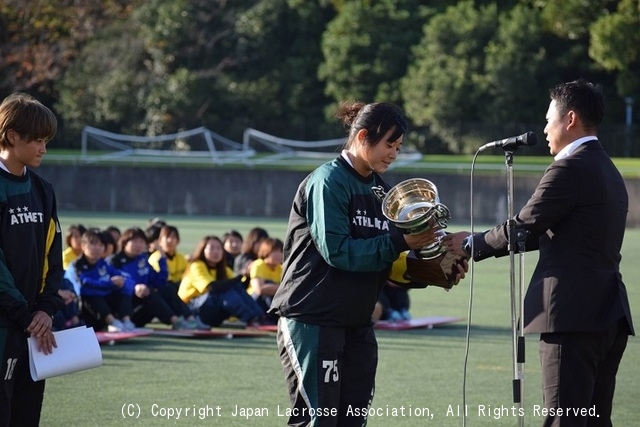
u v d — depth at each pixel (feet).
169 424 54.34
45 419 55.16
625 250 167.53
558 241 41.63
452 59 301.02
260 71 330.75
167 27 318.45
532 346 81.87
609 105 308.81
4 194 39.88
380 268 39.14
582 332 40.78
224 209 263.70
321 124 316.19
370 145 39.68
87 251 81.20
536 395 63.26
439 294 118.73
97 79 314.35
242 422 55.01
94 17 306.76
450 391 64.03
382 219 40.68
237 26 325.62
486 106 301.63
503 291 121.60
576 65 305.32
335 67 315.99
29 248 40.40
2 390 39.60
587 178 41.09
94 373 68.33
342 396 41.34
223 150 316.40
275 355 76.07
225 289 86.69
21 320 39.73
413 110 306.76
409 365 72.79
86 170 271.90
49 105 339.77
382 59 314.35
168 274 87.30
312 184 40.04
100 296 81.82
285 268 41.11
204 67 327.88
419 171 254.88
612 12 301.63
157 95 314.14
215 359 74.02
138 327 85.56
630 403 60.54
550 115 43.21
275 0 326.44
